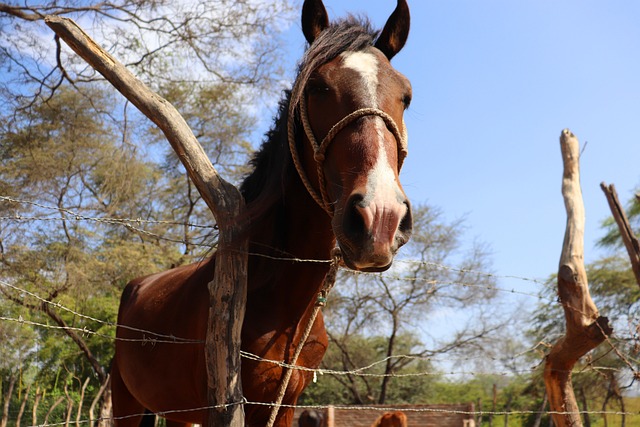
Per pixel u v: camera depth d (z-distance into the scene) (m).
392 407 16.05
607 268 19.31
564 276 4.74
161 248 14.16
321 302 2.71
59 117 13.00
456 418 15.48
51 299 11.83
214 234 3.06
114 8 12.07
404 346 25.23
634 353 4.74
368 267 2.21
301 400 23.83
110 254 13.10
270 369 2.65
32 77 12.12
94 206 13.27
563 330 19.42
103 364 16.64
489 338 19.59
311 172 2.63
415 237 20.16
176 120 2.72
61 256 12.28
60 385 15.93
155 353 3.19
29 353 13.47
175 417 3.37
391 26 2.89
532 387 16.80
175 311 3.10
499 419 23.52
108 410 9.90
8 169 12.20
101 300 16.34
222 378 2.46
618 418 19.97
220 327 2.50
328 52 2.57
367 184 2.23
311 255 2.80
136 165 13.26
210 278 2.89
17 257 11.34
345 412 16.39
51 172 12.43
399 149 2.46
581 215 5.07
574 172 5.32
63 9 11.66
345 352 21.62
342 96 2.46
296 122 2.71
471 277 19.97
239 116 16.14
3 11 11.20
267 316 2.70
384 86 2.49
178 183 16.11
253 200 2.97
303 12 2.82
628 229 5.40
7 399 10.48
